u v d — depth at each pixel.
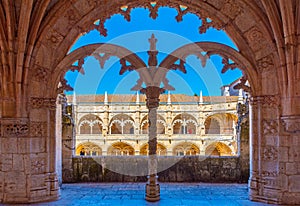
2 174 5.91
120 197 6.39
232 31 6.42
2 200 5.85
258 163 6.25
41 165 6.19
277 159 5.93
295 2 5.23
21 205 5.68
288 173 5.75
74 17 6.22
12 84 5.68
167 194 6.67
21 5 5.44
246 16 6.07
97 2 6.18
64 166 8.06
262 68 6.24
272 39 5.89
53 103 6.42
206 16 6.46
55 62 6.46
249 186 6.29
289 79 5.41
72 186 7.58
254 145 6.33
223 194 6.66
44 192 6.14
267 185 6.02
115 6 6.35
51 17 5.95
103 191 6.98
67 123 8.17
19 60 5.66
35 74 6.14
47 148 6.29
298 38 5.30
